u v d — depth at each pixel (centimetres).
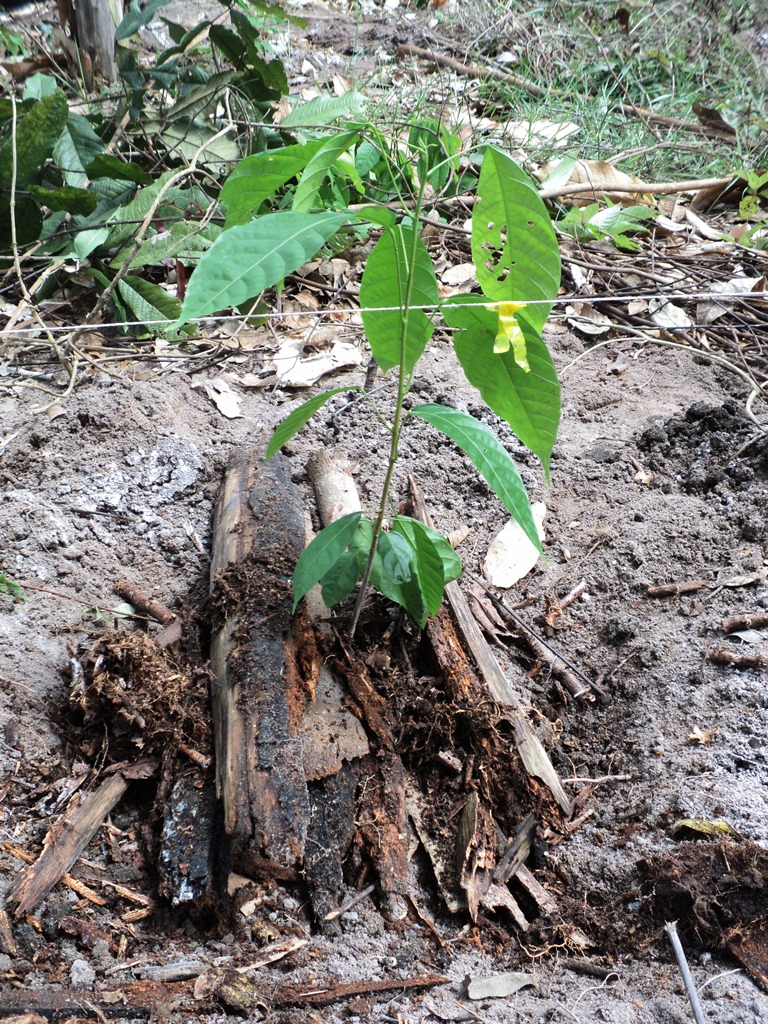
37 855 150
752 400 238
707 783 155
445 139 269
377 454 215
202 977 138
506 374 142
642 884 147
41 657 170
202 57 346
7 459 203
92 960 139
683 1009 135
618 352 261
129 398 216
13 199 230
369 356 249
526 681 179
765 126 382
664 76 445
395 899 150
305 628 167
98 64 332
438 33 466
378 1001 138
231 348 247
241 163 137
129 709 161
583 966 143
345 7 486
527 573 196
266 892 148
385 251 141
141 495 200
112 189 260
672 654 176
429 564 160
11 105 246
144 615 180
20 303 243
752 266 295
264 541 178
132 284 244
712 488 212
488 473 144
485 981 141
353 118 296
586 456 221
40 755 160
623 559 196
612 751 168
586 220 300
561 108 391
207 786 154
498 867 154
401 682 169
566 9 482
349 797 156
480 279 134
